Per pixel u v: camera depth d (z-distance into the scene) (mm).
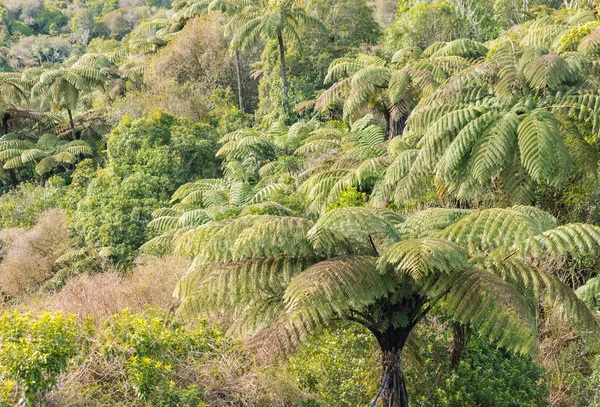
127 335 4484
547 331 5844
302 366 5047
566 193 6402
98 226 11383
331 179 8531
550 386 5316
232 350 4746
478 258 4172
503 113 6176
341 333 5121
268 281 3928
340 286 3527
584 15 9359
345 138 10969
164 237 8516
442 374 5043
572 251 3330
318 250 3873
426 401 4695
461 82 6891
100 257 10680
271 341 3641
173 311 5996
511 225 3523
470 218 3771
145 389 4098
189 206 10391
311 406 4676
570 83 6566
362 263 3682
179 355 4637
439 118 6480
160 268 7418
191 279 4172
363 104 11656
